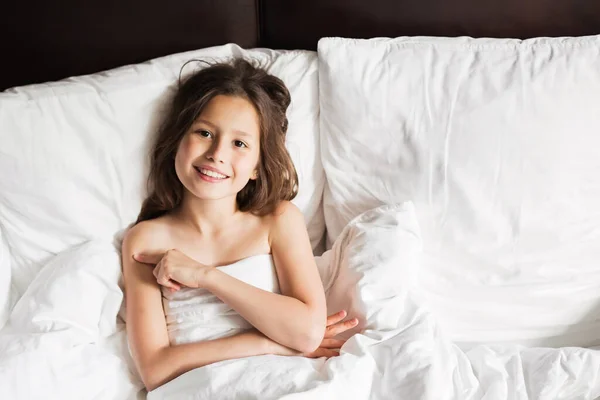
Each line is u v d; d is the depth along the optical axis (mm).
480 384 1100
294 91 1357
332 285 1263
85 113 1209
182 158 1177
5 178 1163
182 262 1145
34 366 1015
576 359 1131
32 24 1388
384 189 1343
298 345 1131
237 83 1201
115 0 1383
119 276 1201
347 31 1436
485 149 1289
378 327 1149
